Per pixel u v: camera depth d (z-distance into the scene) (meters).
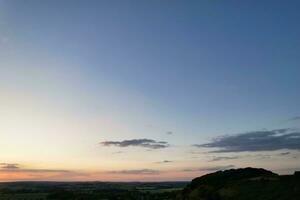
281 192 59.47
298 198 54.59
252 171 83.56
